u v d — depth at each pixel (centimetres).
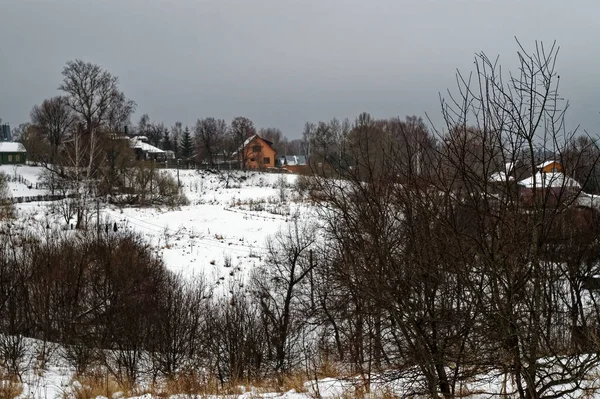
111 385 1200
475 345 577
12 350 1444
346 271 679
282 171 7325
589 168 526
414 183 592
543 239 529
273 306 2020
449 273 615
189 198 5159
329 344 1450
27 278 1809
